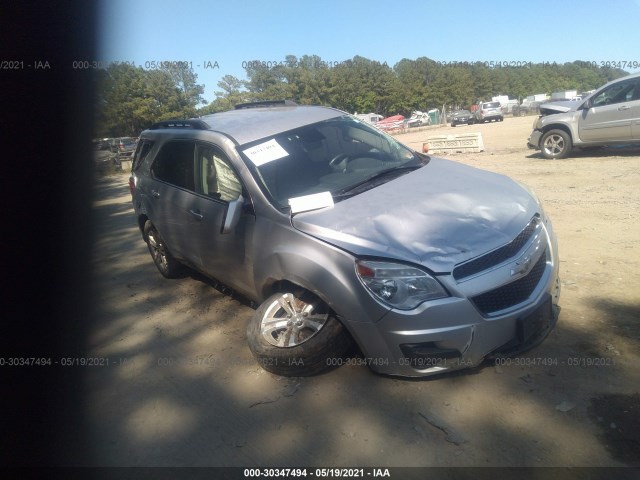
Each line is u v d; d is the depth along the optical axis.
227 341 4.23
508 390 3.10
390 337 2.98
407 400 3.14
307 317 3.41
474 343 2.93
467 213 3.29
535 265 3.24
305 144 4.22
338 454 2.78
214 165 4.26
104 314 5.18
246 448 2.93
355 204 3.48
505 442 2.71
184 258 5.08
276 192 3.76
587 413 2.83
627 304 3.95
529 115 42.50
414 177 3.93
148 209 5.46
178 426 3.23
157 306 5.18
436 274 2.90
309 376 3.50
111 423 3.36
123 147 25.12
